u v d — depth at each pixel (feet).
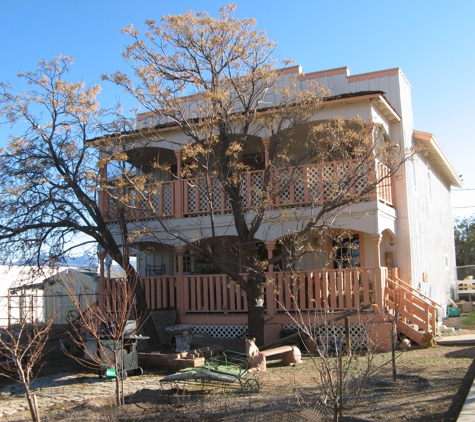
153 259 63.57
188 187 53.72
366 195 42.37
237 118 44.78
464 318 67.00
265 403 27.07
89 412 28.30
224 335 50.37
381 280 45.34
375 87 57.57
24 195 48.29
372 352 23.76
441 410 23.06
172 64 43.52
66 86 46.85
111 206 53.26
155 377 38.81
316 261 55.21
